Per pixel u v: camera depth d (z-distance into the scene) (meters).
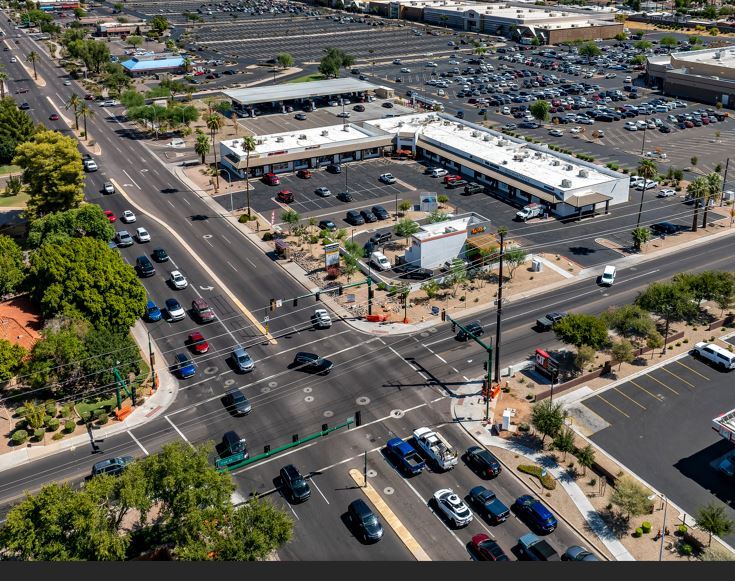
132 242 120.25
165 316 97.94
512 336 92.81
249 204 137.62
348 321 96.75
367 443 72.62
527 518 62.00
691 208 135.75
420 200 132.88
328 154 159.38
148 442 73.50
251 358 88.50
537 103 190.50
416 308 100.00
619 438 73.00
